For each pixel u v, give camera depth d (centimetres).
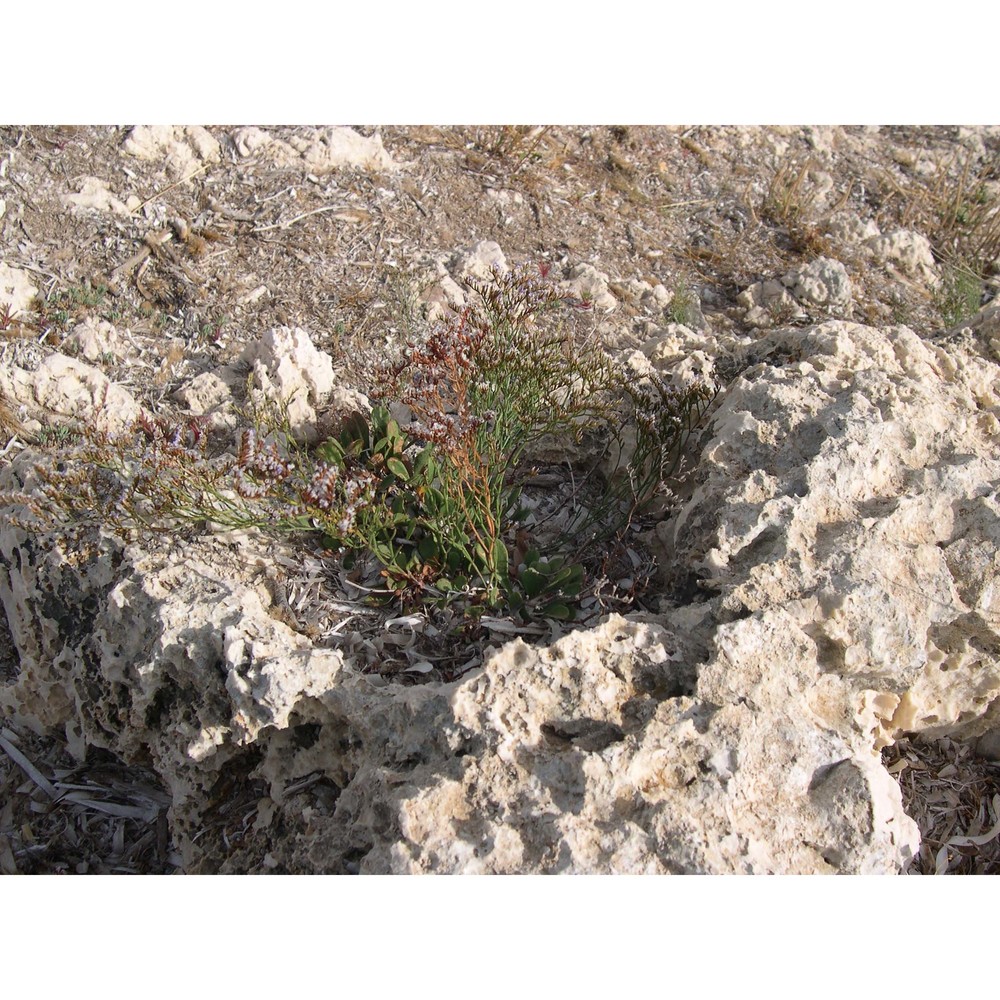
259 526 89
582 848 73
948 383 99
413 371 101
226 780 85
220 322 114
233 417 102
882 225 150
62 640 89
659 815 74
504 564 89
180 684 84
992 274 148
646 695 80
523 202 137
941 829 89
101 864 88
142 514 89
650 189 146
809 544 85
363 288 119
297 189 127
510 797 75
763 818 76
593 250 134
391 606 90
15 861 87
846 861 76
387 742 80
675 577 90
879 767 80
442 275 121
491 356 93
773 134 159
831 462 87
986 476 88
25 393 103
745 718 78
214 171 127
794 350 102
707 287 135
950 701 87
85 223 118
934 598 83
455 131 143
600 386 97
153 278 117
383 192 131
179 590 85
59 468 92
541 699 78
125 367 108
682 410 97
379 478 94
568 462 102
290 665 80
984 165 166
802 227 145
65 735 93
